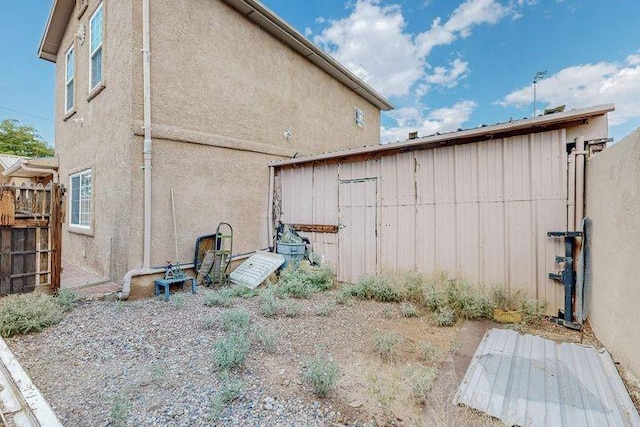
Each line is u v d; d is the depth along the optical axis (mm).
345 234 6586
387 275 5793
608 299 3229
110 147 5953
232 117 6969
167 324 3988
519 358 3033
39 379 2686
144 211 5418
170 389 2543
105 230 6078
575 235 3996
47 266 4691
